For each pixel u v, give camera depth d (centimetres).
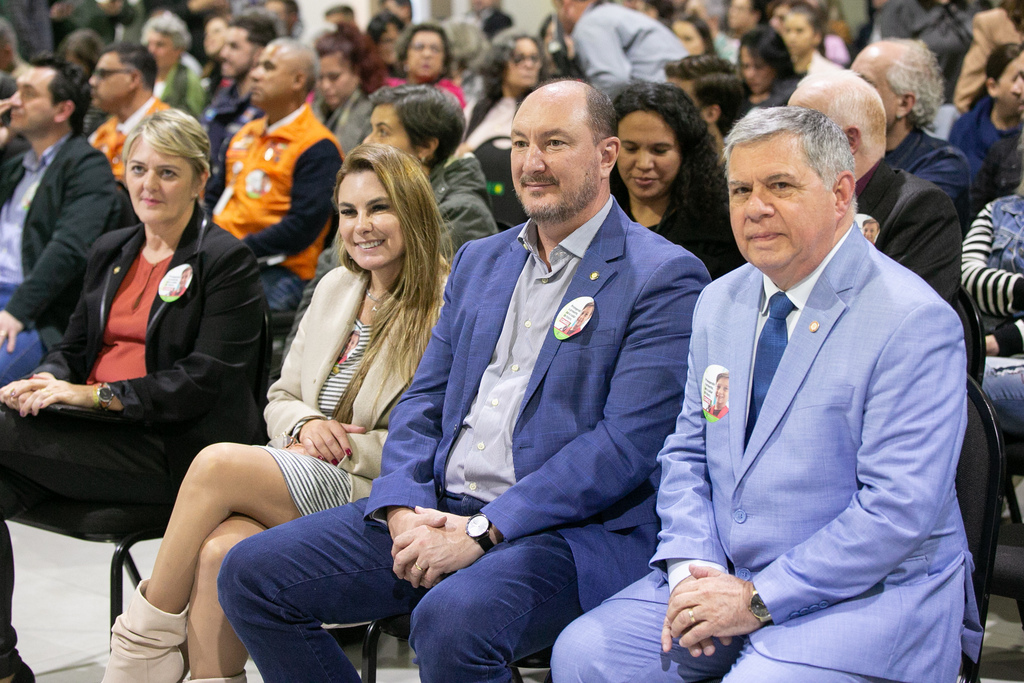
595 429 178
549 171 182
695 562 158
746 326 164
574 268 189
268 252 369
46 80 342
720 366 165
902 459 144
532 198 184
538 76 429
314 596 178
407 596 185
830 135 152
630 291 182
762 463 156
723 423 163
